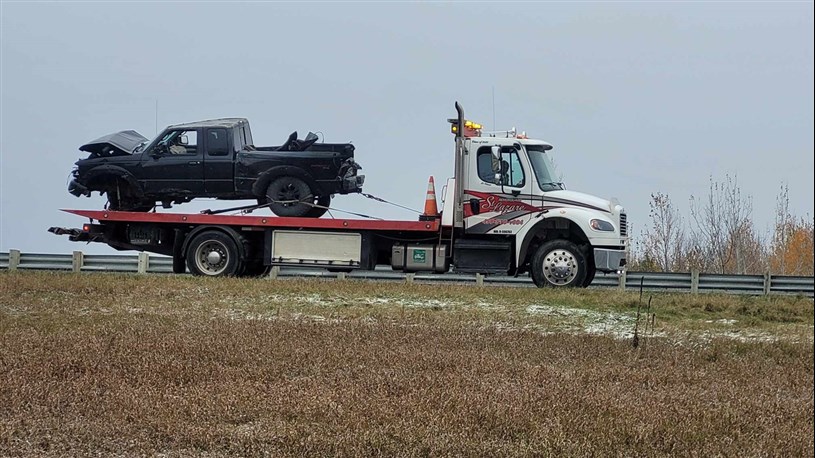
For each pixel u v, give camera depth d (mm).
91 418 8734
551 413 9172
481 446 8125
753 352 13367
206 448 8008
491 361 11727
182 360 11172
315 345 12391
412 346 12609
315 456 7781
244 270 20031
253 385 9992
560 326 15172
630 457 8086
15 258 23438
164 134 19922
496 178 18984
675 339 14133
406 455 7836
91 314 15023
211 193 19812
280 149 20062
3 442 7941
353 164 19938
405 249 19641
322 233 19656
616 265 18781
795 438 8766
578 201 18969
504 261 19172
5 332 13055
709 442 8586
